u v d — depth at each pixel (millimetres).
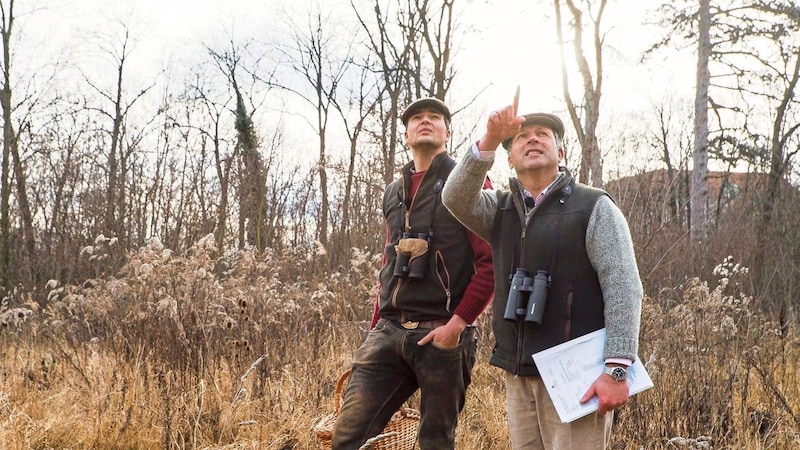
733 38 14758
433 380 3145
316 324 5902
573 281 2607
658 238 8094
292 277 8078
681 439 3723
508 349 2721
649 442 4105
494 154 2725
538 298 2582
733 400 4547
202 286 5391
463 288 3217
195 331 5164
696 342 4594
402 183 3383
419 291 3201
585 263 2609
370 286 6691
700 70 14891
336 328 5867
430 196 3256
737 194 14961
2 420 4637
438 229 3217
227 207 18047
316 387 5102
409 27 17375
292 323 5875
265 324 5598
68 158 13789
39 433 4559
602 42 10906
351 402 3213
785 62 14641
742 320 5422
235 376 5156
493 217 2879
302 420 4797
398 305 3244
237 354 5359
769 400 4684
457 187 2781
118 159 16672
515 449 2746
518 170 2771
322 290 6020
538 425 2699
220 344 5473
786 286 7688
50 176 13773
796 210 9945
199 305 5285
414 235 3252
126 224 13836
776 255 9188
